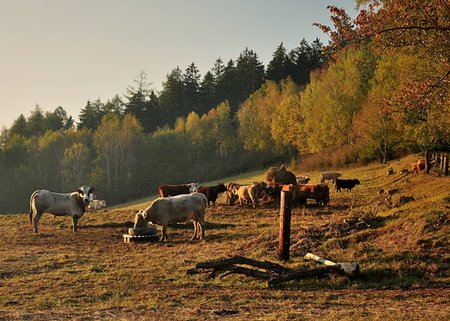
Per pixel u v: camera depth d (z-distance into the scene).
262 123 95.31
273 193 33.53
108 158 98.75
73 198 26.19
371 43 15.46
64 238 23.98
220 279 13.87
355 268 13.09
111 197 96.06
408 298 11.02
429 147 34.41
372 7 15.06
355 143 67.44
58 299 12.12
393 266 13.46
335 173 49.56
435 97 15.36
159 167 102.19
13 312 10.57
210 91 147.88
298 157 85.62
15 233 25.92
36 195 25.78
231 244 19.97
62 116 161.12
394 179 44.62
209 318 9.63
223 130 108.88
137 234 22.08
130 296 12.27
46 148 103.69
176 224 27.22
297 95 97.25
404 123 32.25
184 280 13.99
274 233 20.31
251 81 145.38
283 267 13.70
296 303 10.94
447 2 14.16
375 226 18.16
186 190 35.62
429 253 14.00
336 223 18.66
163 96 143.00
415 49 16.20
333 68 74.81
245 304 11.01
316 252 16.25
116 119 111.25
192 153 108.50
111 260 17.73
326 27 15.17
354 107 67.06
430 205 18.66
